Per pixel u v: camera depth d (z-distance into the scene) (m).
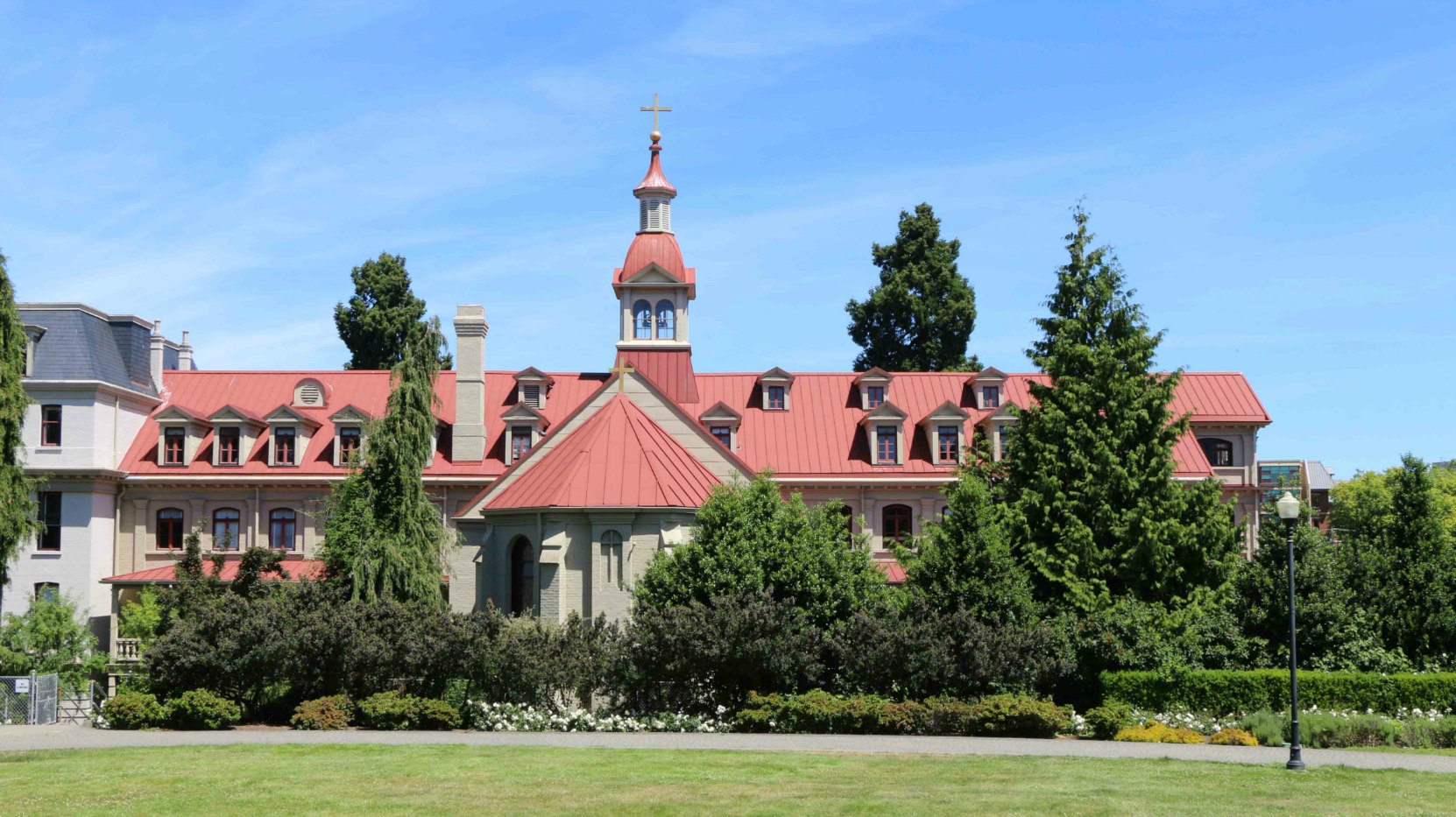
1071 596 37.59
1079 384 39.72
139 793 22.23
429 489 57.88
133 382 59.78
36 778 23.86
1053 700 34.94
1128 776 24.33
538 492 40.16
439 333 42.31
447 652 32.75
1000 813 20.62
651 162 62.00
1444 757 28.30
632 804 21.30
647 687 33.28
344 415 58.41
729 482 47.97
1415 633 39.03
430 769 24.80
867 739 29.97
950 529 35.12
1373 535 43.03
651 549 38.75
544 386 61.12
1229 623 36.88
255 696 33.69
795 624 33.25
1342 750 29.70
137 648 50.22
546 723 31.88
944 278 77.00
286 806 21.17
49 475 55.28
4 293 41.44
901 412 59.28
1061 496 38.84
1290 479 91.31
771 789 22.66
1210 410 62.19
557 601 38.34
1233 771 25.11
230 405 60.22
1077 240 42.31
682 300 61.34
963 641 32.25
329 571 40.84
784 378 62.25
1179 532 37.84
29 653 39.81
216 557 44.88
